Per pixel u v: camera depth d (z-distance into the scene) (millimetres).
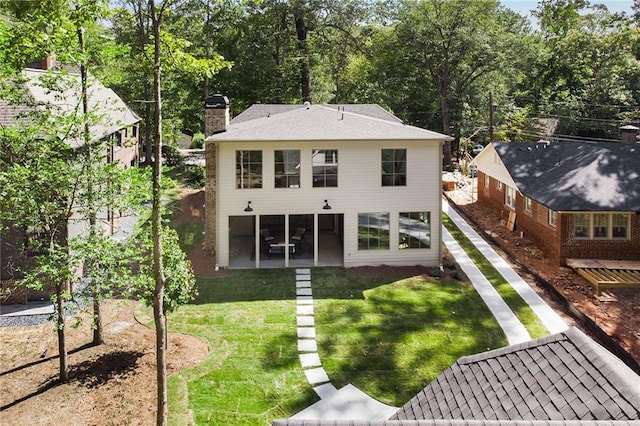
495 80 50438
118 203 12641
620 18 35062
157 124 10625
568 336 7109
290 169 21953
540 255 24094
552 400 6215
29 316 16688
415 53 47031
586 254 22344
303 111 25922
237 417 11828
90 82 13195
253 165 21844
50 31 13203
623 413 5488
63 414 11508
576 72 53875
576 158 26062
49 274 11781
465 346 15359
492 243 26500
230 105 42156
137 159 37719
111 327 16172
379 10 44000
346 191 22219
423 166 22406
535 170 26250
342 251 24688
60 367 12750
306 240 26578
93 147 12945
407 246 22703
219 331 16188
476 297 19188
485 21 45375
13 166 11398
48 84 12539
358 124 23344
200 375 13508
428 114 51562
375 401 12570
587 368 6379
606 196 22188
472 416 6637
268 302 18578
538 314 17703
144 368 13695
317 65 46906
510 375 7043
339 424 5422
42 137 12125
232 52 39594
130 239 13062
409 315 17516
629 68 48656
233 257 23750
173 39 11148
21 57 12297
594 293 19359
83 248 11852
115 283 13391
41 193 11578
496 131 47625
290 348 15125
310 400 12562
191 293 18953
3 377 12961
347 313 17641
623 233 22359
